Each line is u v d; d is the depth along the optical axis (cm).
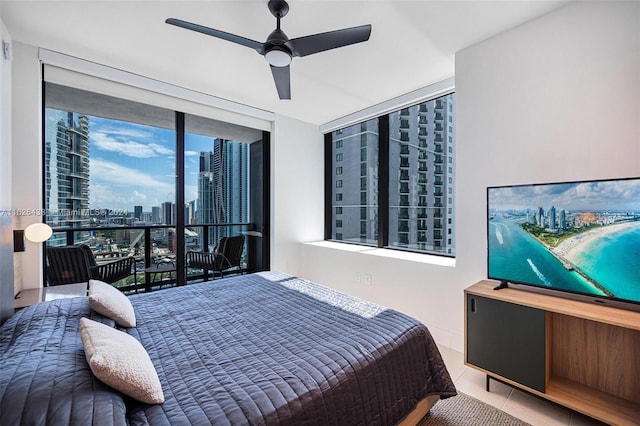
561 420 162
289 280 254
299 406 101
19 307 193
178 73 275
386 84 296
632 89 162
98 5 181
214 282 247
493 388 193
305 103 353
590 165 175
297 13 187
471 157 230
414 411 151
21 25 201
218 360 126
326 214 455
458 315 242
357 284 336
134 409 94
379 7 183
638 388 158
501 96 212
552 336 183
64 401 81
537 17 194
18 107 222
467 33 211
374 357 132
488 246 208
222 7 182
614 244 155
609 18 169
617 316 145
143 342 142
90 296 151
